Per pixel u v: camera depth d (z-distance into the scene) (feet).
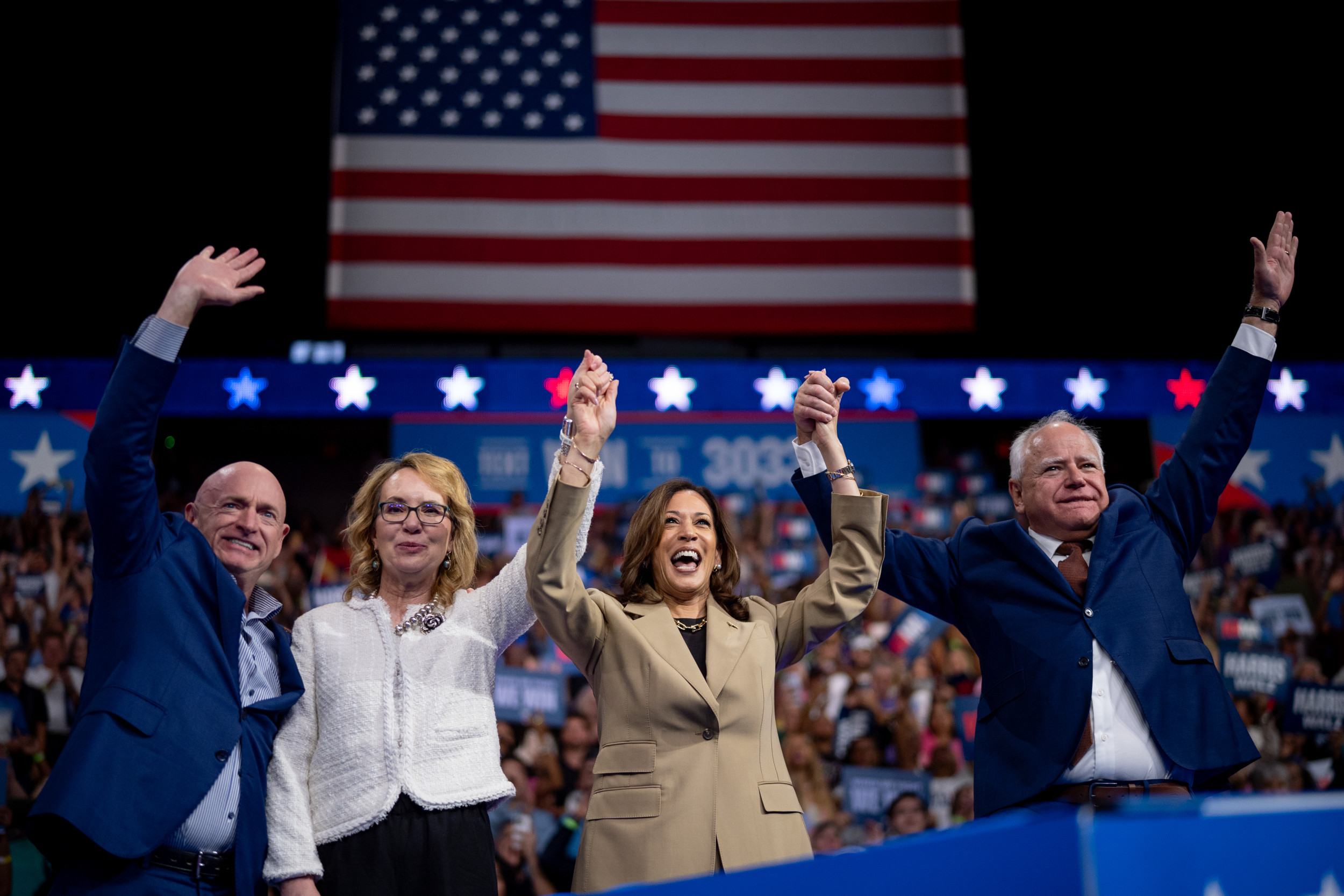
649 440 22.93
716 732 9.12
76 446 21.15
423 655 9.20
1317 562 22.26
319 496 22.38
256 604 9.87
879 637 21.49
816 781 20.65
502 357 24.71
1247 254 25.90
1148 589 9.77
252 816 8.60
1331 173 25.85
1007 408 20.75
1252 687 21.66
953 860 3.97
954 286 22.30
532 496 22.45
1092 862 3.75
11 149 23.86
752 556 22.30
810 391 10.57
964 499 23.27
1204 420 10.38
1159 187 26.08
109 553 8.83
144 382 8.77
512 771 20.04
